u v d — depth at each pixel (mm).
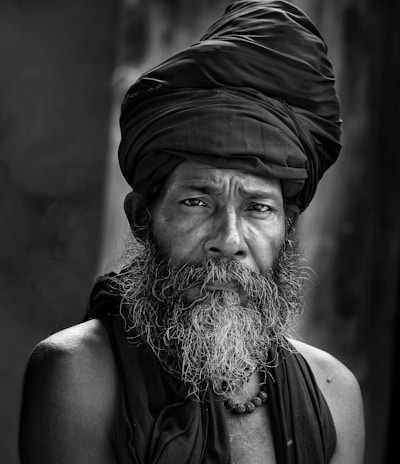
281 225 2289
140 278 2324
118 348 2260
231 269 2211
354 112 5195
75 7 6559
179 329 2230
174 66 2236
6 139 6465
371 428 5184
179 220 2232
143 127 2244
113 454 2191
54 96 6520
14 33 6512
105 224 5699
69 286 6398
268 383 2320
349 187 5215
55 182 6465
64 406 2193
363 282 5223
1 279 6367
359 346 5219
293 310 2416
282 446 2273
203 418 2197
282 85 2264
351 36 5160
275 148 2201
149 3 5367
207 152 2174
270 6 2342
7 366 6301
